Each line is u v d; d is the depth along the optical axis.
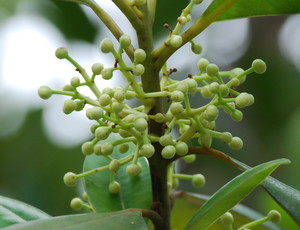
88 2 0.42
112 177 0.45
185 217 0.53
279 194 0.41
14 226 0.37
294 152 0.65
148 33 0.42
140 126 0.40
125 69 0.41
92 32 0.66
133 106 0.69
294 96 0.74
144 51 0.42
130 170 0.41
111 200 0.45
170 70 0.43
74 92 0.41
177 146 0.41
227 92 0.41
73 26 0.66
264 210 0.56
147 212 0.42
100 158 0.46
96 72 0.41
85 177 0.46
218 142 0.72
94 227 0.38
